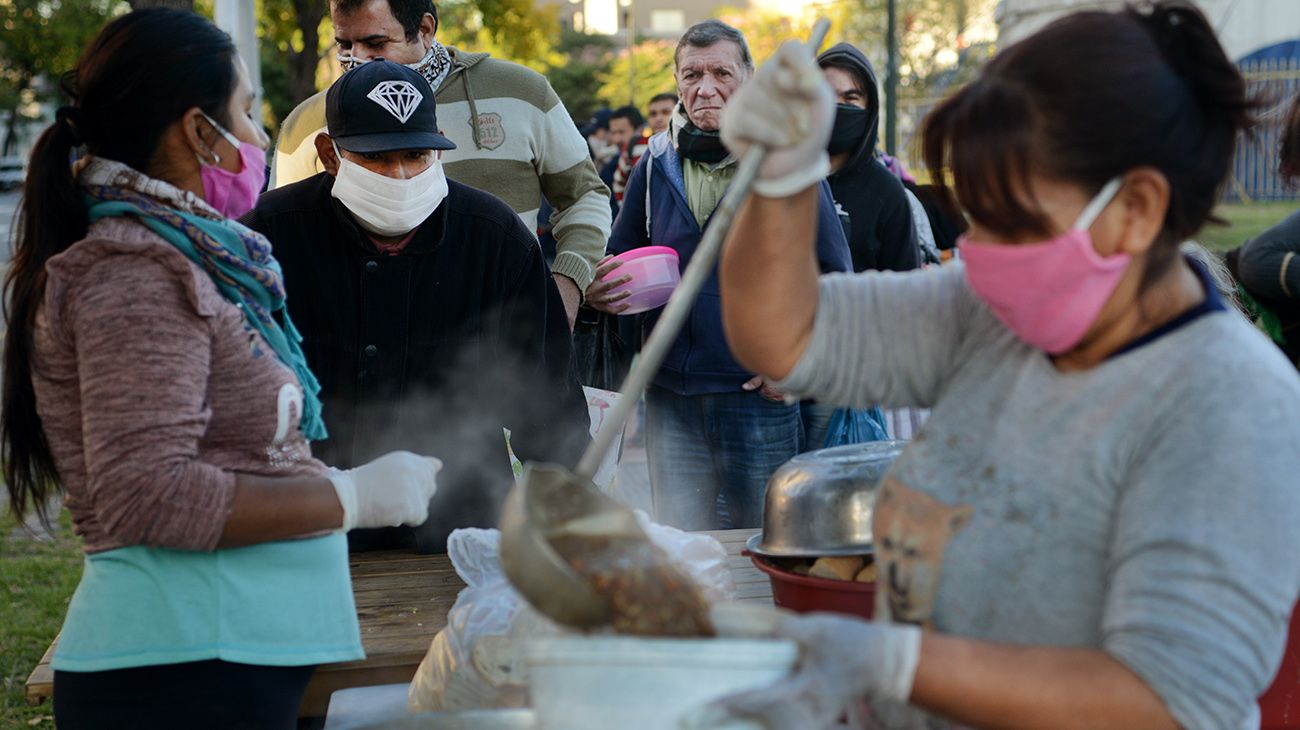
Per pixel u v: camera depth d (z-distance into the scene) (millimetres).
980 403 1389
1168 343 1262
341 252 2961
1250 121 1294
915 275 1547
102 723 1946
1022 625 1311
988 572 1325
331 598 2051
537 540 1235
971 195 1259
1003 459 1336
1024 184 1226
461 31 22750
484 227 3020
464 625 2197
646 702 1128
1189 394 1227
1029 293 1261
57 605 5293
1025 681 1178
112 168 1922
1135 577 1201
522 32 18281
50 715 4215
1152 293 1281
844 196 4258
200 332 1856
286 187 3020
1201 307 1276
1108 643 1211
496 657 2131
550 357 3125
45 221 1889
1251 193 16016
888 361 1507
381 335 2977
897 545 1412
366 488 1945
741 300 1501
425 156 2885
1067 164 1214
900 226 4297
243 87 2037
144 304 1803
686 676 1125
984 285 1295
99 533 1934
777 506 2389
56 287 1818
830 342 1511
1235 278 4051
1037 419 1322
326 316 2961
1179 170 1232
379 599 2787
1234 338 1250
